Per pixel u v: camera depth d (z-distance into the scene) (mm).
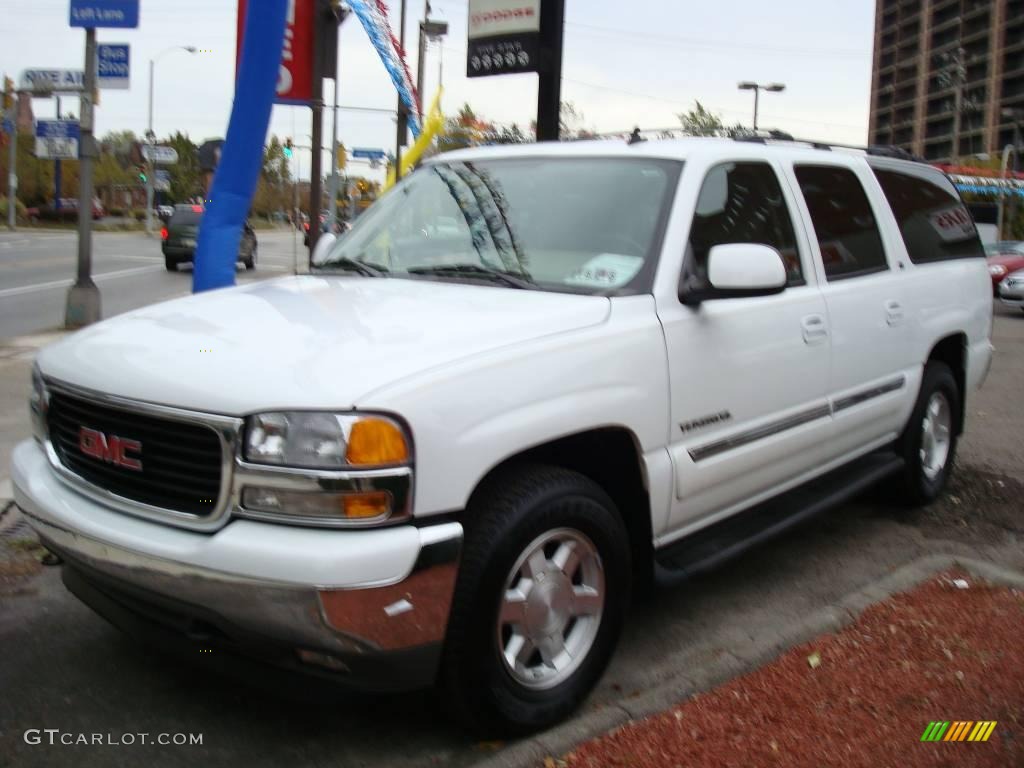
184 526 2797
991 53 115625
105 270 25578
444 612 2777
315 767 3010
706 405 3672
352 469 2623
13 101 48938
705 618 4156
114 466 2986
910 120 133625
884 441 5148
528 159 4328
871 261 4941
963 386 5867
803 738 3139
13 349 11312
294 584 2580
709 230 3863
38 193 65938
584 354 3201
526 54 8617
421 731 3215
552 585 3154
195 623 2859
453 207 4211
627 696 3457
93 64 12188
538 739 3117
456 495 2785
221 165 6438
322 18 9195
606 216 3809
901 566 4797
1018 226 45062
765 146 4449
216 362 2887
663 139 4223
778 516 4285
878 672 3586
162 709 3330
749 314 3898
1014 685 3488
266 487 2654
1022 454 7109
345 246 4469
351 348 2912
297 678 2826
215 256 6457
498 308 3311
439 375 2812
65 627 3930
